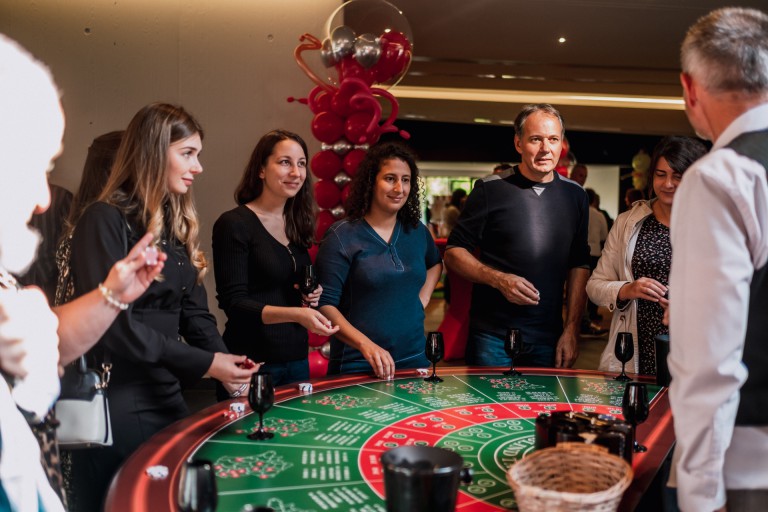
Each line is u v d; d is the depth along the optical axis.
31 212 1.48
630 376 2.66
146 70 5.52
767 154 1.30
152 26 5.50
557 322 3.30
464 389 2.43
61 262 2.11
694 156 2.84
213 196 5.63
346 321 2.76
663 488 1.60
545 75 9.50
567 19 6.75
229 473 1.58
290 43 5.55
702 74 1.39
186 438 1.83
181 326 2.39
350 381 2.53
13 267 1.49
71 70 5.48
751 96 1.36
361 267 2.85
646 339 2.94
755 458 1.34
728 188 1.26
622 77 9.53
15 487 1.36
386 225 2.94
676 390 1.32
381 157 2.88
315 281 2.77
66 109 5.49
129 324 1.99
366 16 4.48
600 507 1.14
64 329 1.61
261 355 2.88
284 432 1.90
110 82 5.50
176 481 1.51
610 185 16.19
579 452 1.34
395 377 2.61
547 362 3.23
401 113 12.13
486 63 8.73
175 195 2.22
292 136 3.03
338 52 4.43
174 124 2.13
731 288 1.24
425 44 7.78
